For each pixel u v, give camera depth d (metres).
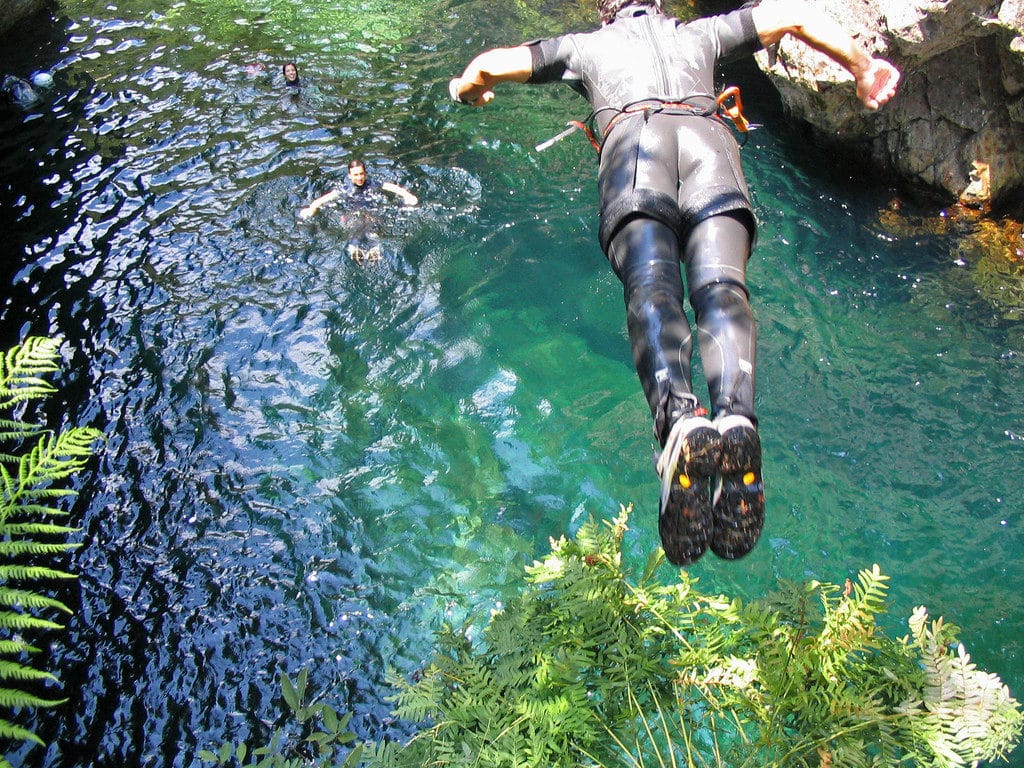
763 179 7.88
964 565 4.97
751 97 8.98
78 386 6.43
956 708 2.92
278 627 4.95
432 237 7.65
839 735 2.97
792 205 7.61
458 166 8.44
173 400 6.31
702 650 3.31
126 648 4.87
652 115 3.39
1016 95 6.91
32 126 9.36
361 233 7.68
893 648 3.19
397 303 7.05
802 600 3.35
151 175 8.50
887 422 5.81
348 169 8.30
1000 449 5.59
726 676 3.22
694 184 3.29
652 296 3.04
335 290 7.17
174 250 7.59
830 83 7.22
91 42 10.96
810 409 5.93
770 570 5.01
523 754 3.04
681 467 2.72
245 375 6.49
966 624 4.68
